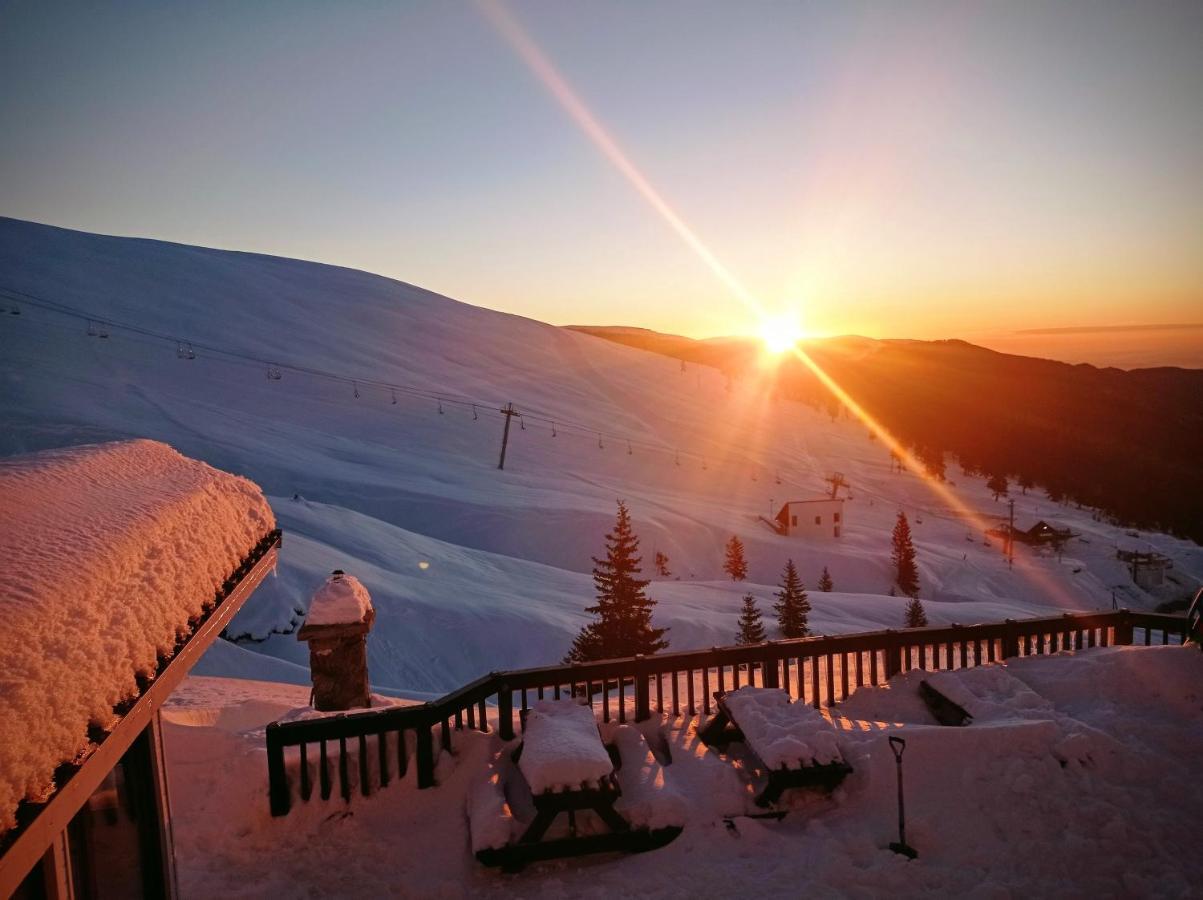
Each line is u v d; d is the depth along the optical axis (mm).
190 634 3248
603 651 26719
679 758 6191
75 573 2602
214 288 135750
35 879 2447
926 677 7555
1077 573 77562
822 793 5840
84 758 2311
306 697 10039
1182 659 7086
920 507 104562
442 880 5168
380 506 62375
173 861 3504
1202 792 5668
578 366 156375
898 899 4844
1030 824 5430
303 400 94500
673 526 71438
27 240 128500
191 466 4641
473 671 28531
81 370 83812
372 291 165375
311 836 5582
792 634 40750
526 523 62844
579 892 5023
